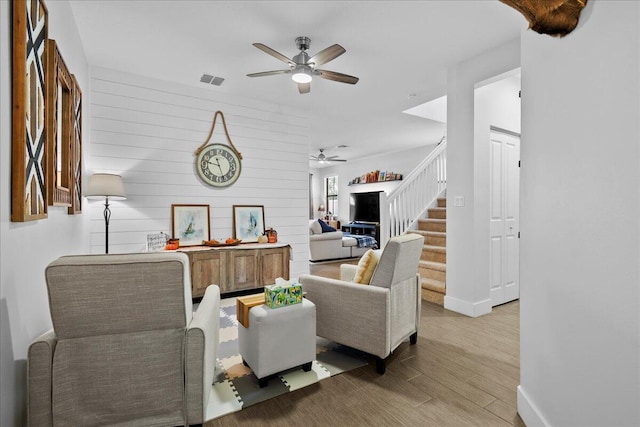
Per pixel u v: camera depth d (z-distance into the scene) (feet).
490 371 7.39
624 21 3.25
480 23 8.80
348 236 25.85
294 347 6.97
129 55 10.78
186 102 13.38
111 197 11.21
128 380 4.55
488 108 11.53
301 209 16.42
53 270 4.06
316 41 9.80
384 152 28.94
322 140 23.94
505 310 11.78
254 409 5.97
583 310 3.96
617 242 3.37
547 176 4.88
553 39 4.67
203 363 4.82
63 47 7.36
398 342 7.77
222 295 13.53
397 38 9.60
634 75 3.13
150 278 4.41
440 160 18.65
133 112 12.31
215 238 14.01
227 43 9.96
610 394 3.49
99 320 4.33
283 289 6.97
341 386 6.75
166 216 12.98
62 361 4.25
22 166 4.07
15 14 4.04
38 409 4.17
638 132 3.08
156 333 4.66
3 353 3.80
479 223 11.16
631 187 3.18
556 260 4.61
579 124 4.04
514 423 5.63
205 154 13.75
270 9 8.23
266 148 15.38
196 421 4.82
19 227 4.32
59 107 6.51
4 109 3.85
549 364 4.81
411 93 14.17
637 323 3.12
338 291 7.92
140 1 7.92
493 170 12.26
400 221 16.46
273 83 13.19
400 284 7.96
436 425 5.57
